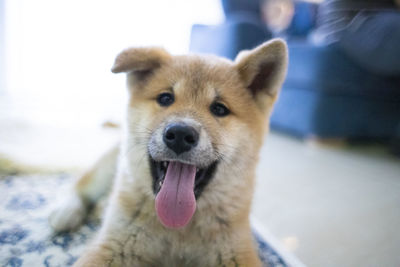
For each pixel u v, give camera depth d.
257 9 1.10
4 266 0.30
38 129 0.75
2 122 0.75
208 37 1.05
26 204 0.40
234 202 0.32
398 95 0.88
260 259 0.34
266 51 0.34
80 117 0.94
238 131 0.33
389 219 0.44
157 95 0.33
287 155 0.75
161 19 1.16
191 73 0.33
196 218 0.31
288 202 0.48
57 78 1.18
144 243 0.31
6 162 0.48
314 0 1.19
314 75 0.80
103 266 0.29
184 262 0.32
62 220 0.36
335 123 0.84
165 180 0.31
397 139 0.81
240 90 0.34
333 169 0.65
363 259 0.35
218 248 0.31
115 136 0.77
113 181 0.43
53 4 1.07
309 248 0.37
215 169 0.32
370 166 0.69
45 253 0.32
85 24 1.12
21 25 1.06
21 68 1.12
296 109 0.89
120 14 1.13
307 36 1.10
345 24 0.77
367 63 0.78
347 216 0.45
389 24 0.71
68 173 0.50
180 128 0.29
